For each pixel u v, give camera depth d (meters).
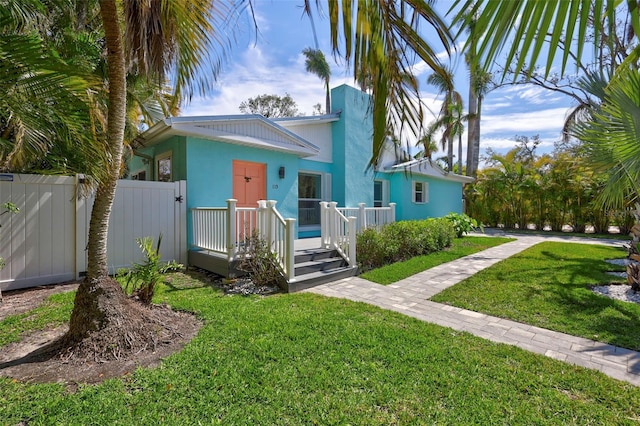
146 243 3.83
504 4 0.96
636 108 3.07
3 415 2.00
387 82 1.52
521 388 2.38
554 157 19.91
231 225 5.45
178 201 6.55
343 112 10.39
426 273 6.39
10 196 4.80
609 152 3.80
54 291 4.77
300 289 5.17
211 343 3.01
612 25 0.98
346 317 3.77
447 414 2.09
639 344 3.15
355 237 6.46
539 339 3.29
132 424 1.95
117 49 2.82
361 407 2.15
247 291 4.88
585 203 14.49
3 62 2.06
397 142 1.60
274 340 3.08
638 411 2.14
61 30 4.88
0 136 4.23
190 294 4.65
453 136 18.08
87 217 5.48
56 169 4.72
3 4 2.99
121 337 2.84
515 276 5.96
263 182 7.95
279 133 7.97
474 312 4.11
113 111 2.89
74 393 2.24
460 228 12.53
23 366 2.59
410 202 12.64
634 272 5.02
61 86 2.23
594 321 3.75
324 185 10.45
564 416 2.08
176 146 6.86
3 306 4.11
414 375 2.53
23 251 4.91
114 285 3.07
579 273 6.12
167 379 2.40
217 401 2.17
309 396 2.25
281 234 5.30
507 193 17.06
